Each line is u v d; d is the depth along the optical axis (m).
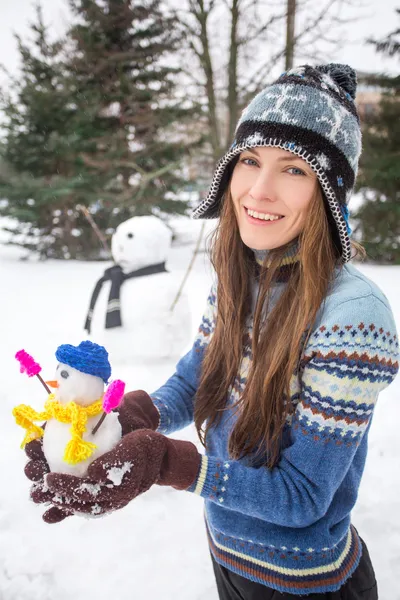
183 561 2.19
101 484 0.80
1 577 2.11
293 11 9.12
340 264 1.02
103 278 3.71
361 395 0.88
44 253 10.91
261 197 0.98
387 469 2.85
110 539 2.32
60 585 2.07
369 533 2.35
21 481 2.70
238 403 1.08
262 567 1.06
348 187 1.00
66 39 10.62
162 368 3.62
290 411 0.99
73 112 10.37
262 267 1.08
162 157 10.74
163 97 10.55
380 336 0.89
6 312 6.04
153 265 3.69
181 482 0.89
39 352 4.53
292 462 0.91
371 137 10.52
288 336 0.99
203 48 10.06
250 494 0.89
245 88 10.10
